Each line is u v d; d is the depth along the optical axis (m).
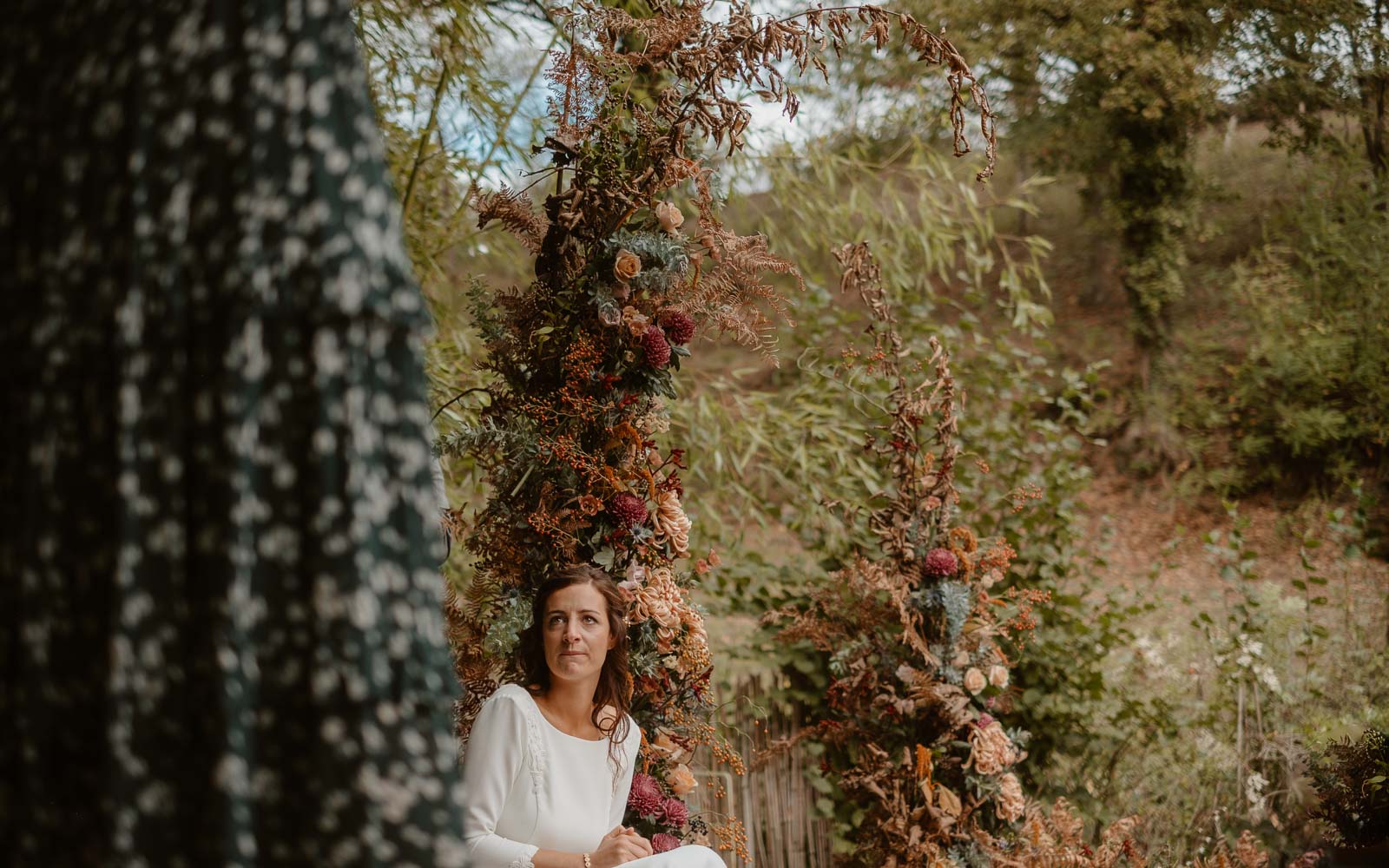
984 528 4.94
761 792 4.26
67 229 1.12
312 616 1.07
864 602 4.03
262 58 1.08
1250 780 4.30
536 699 2.84
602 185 3.02
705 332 3.23
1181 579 10.02
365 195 1.09
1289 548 10.30
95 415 1.09
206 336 1.07
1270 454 11.66
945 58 3.07
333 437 1.08
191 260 1.07
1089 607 5.05
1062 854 3.90
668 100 3.04
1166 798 4.57
